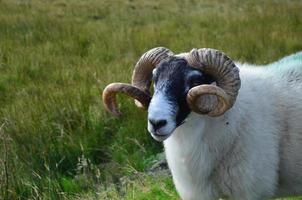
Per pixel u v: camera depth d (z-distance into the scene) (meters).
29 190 12.80
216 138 9.35
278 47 25.34
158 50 9.34
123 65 21.52
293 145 9.72
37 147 14.73
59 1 46.06
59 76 20.73
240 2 48.25
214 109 8.59
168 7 46.16
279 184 10.16
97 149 14.93
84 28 31.56
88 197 12.79
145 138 15.30
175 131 9.33
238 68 9.68
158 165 14.06
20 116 16.08
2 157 13.68
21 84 20.28
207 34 29.14
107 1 48.03
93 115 16.03
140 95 9.03
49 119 15.86
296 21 31.56
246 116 9.47
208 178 9.66
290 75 10.19
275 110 9.75
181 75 8.64
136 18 38.25
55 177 13.67
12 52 24.92
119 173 13.98
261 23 31.94
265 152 9.51
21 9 38.97
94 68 21.42
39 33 29.31
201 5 47.53
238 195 9.68
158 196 12.48
